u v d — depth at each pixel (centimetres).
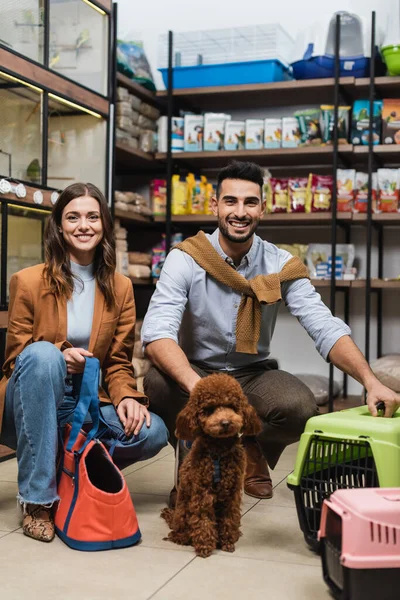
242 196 218
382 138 387
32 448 188
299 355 438
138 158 419
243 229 220
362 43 386
